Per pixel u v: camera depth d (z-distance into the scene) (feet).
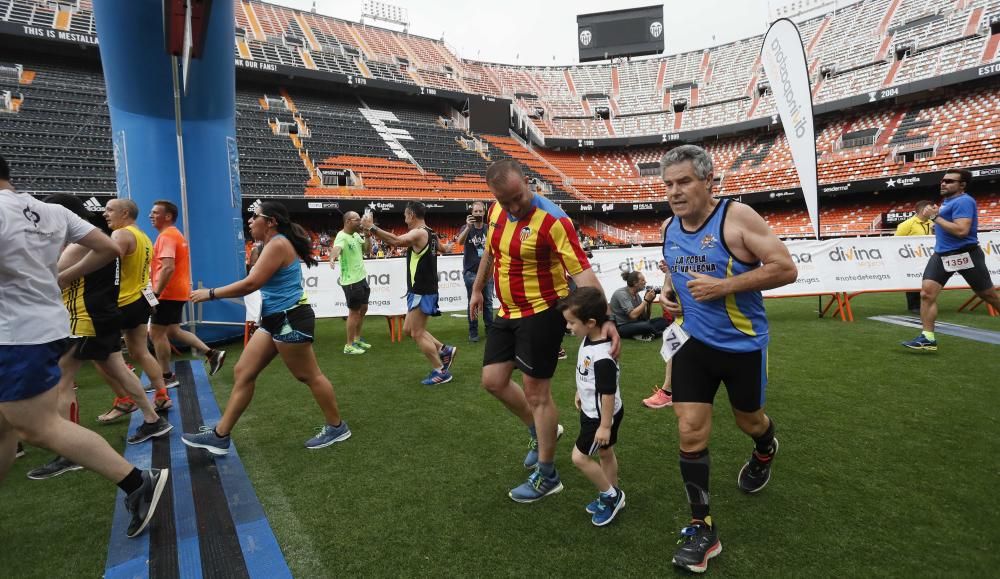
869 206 87.20
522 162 110.73
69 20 81.25
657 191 107.45
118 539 7.71
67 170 66.49
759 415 7.73
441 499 8.68
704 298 6.94
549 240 8.29
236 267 23.80
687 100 122.72
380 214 91.66
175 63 19.17
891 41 96.17
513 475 9.59
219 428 10.31
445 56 134.00
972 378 14.57
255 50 99.71
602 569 6.70
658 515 8.05
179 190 21.93
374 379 16.81
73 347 10.99
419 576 6.61
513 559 6.95
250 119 91.40
